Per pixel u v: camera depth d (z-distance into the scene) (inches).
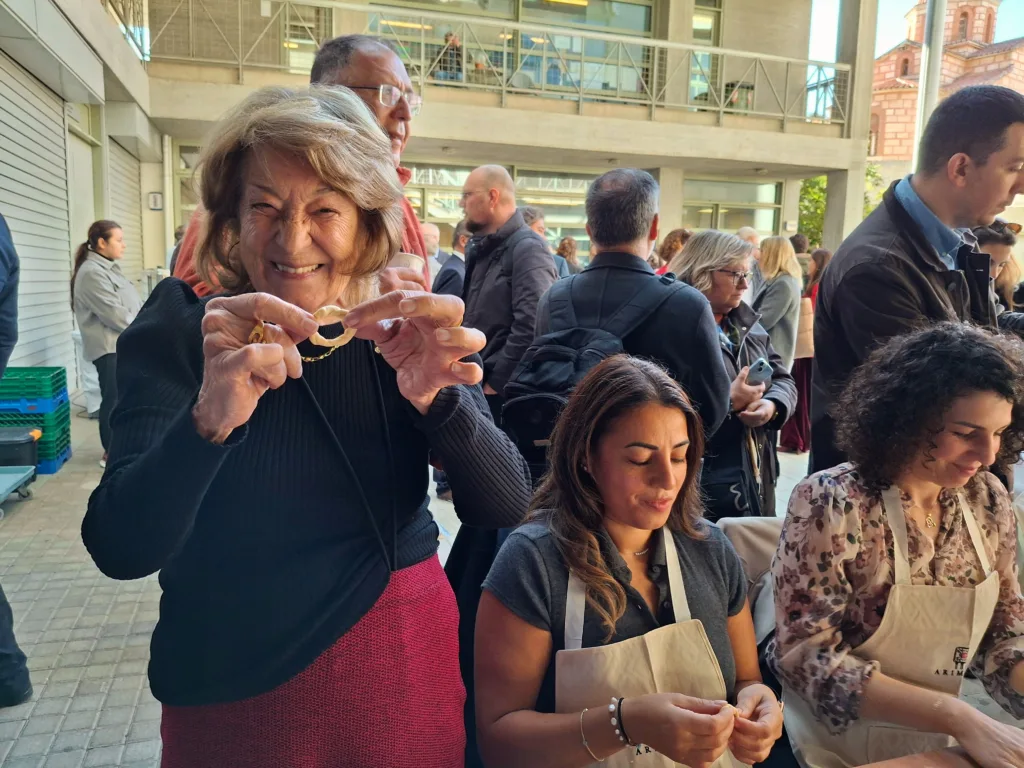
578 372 70.6
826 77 464.4
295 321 28.0
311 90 35.1
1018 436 54.7
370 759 36.0
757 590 64.8
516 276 115.9
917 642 53.2
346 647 35.7
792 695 57.9
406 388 35.5
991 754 45.7
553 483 51.2
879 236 73.7
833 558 53.9
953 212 71.1
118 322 196.2
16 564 130.7
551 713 47.4
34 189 229.8
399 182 35.4
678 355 73.4
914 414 51.5
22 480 151.1
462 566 69.3
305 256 32.8
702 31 479.2
